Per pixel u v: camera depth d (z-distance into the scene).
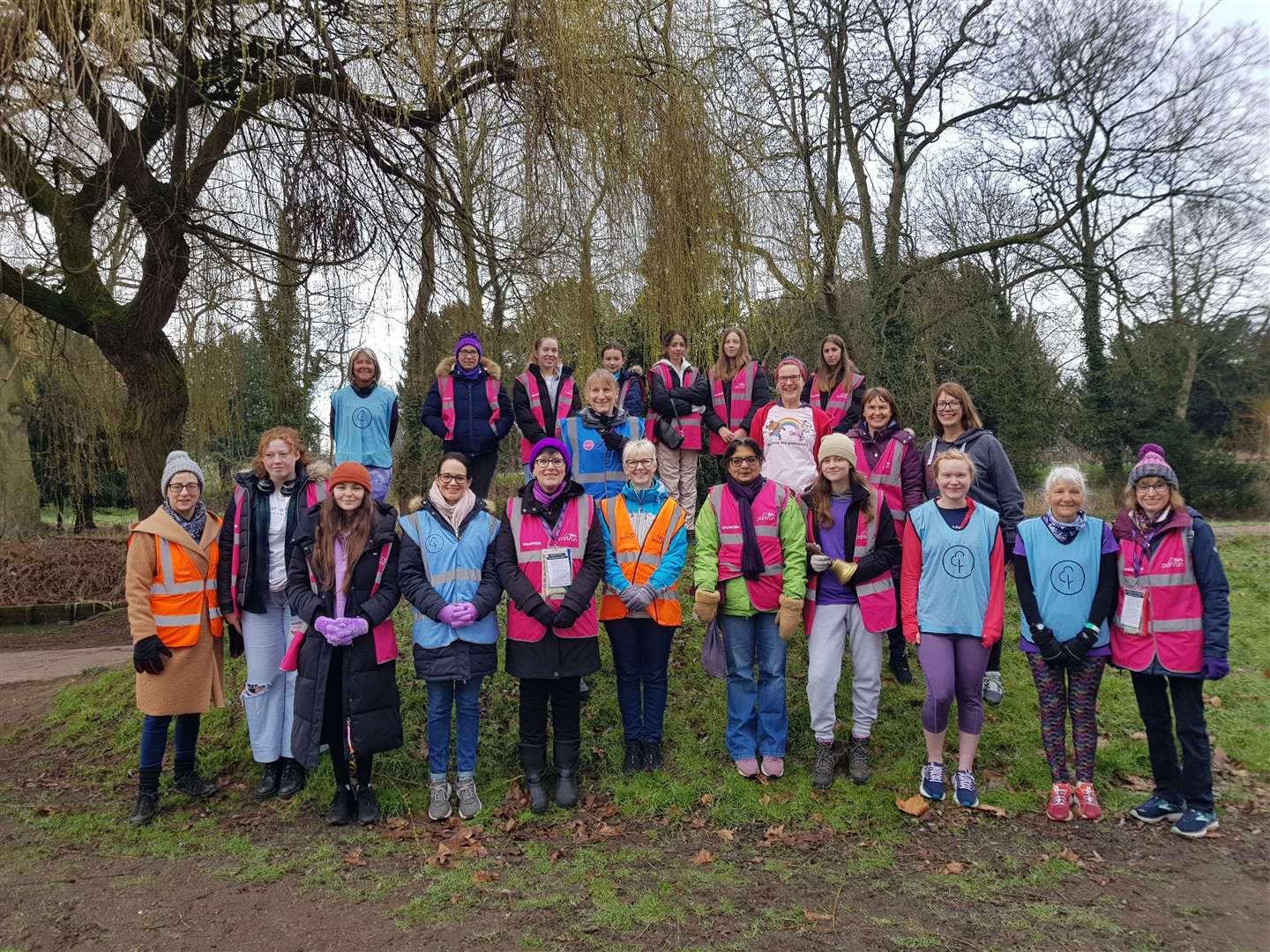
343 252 7.48
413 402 13.52
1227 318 19.92
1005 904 3.37
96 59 5.54
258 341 13.01
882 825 4.09
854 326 16.41
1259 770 4.70
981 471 5.06
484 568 4.30
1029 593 4.25
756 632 4.65
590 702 5.35
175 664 4.38
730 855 3.83
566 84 7.18
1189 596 3.98
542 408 6.15
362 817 4.24
